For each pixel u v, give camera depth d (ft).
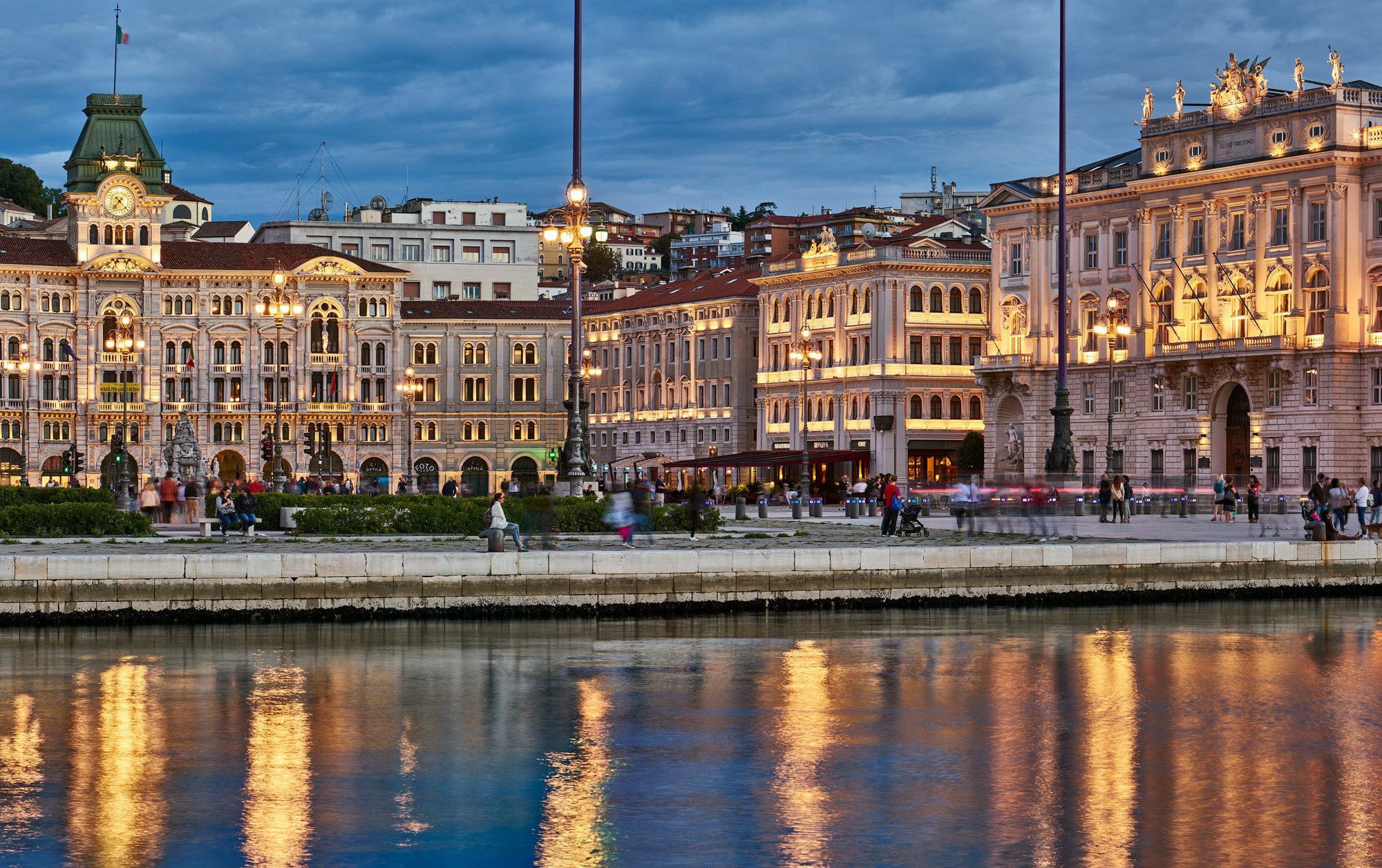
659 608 213.05
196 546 250.16
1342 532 296.30
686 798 107.65
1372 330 482.28
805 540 271.90
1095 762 118.93
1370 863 92.48
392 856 93.86
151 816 102.37
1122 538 290.15
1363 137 486.38
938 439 623.36
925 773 115.34
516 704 142.82
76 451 566.36
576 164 262.26
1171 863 92.48
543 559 209.36
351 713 138.31
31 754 120.57
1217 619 214.90
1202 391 517.55
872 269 621.72
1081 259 568.82
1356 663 171.01
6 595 197.16
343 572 204.33
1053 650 181.27
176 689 150.92
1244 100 513.86
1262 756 121.08
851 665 168.14
